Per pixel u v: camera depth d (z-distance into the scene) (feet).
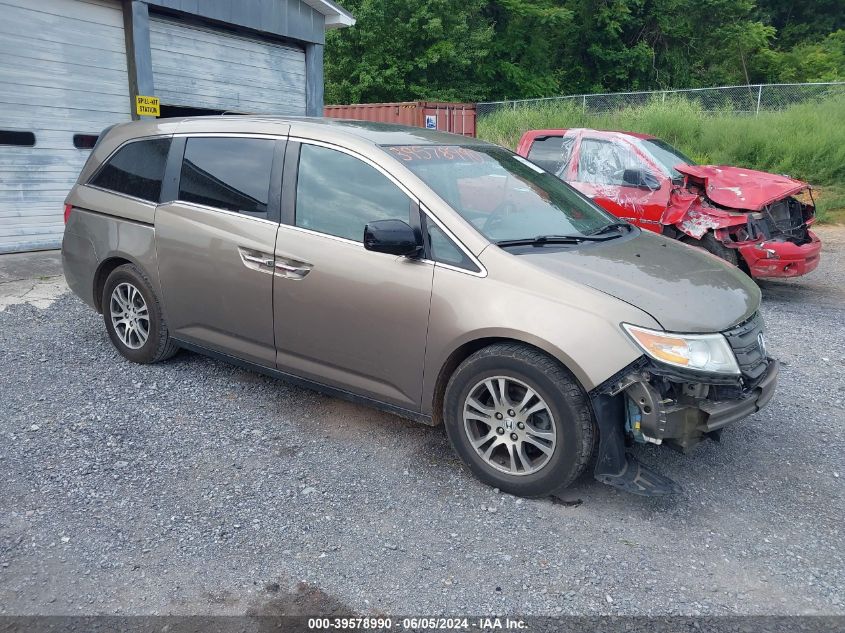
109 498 11.36
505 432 11.57
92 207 17.17
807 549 10.42
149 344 16.52
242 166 14.61
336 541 10.41
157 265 15.72
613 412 10.80
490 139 62.59
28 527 10.53
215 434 13.67
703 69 115.55
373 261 12.51
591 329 10.66
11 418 14.06
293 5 38.29
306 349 13.61
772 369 12.28
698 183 26.55
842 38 118.52
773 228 25.53
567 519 11.05
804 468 12.91
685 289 11.68
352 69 87.71
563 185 15.75
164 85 33.30
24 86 27.89
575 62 109.91
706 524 11.02
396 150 13.28
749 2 109.09
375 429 14.08
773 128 52.03
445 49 86.99
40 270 26.58
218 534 10.50
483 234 12.00
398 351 12.39
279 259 13.58
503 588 9.45
